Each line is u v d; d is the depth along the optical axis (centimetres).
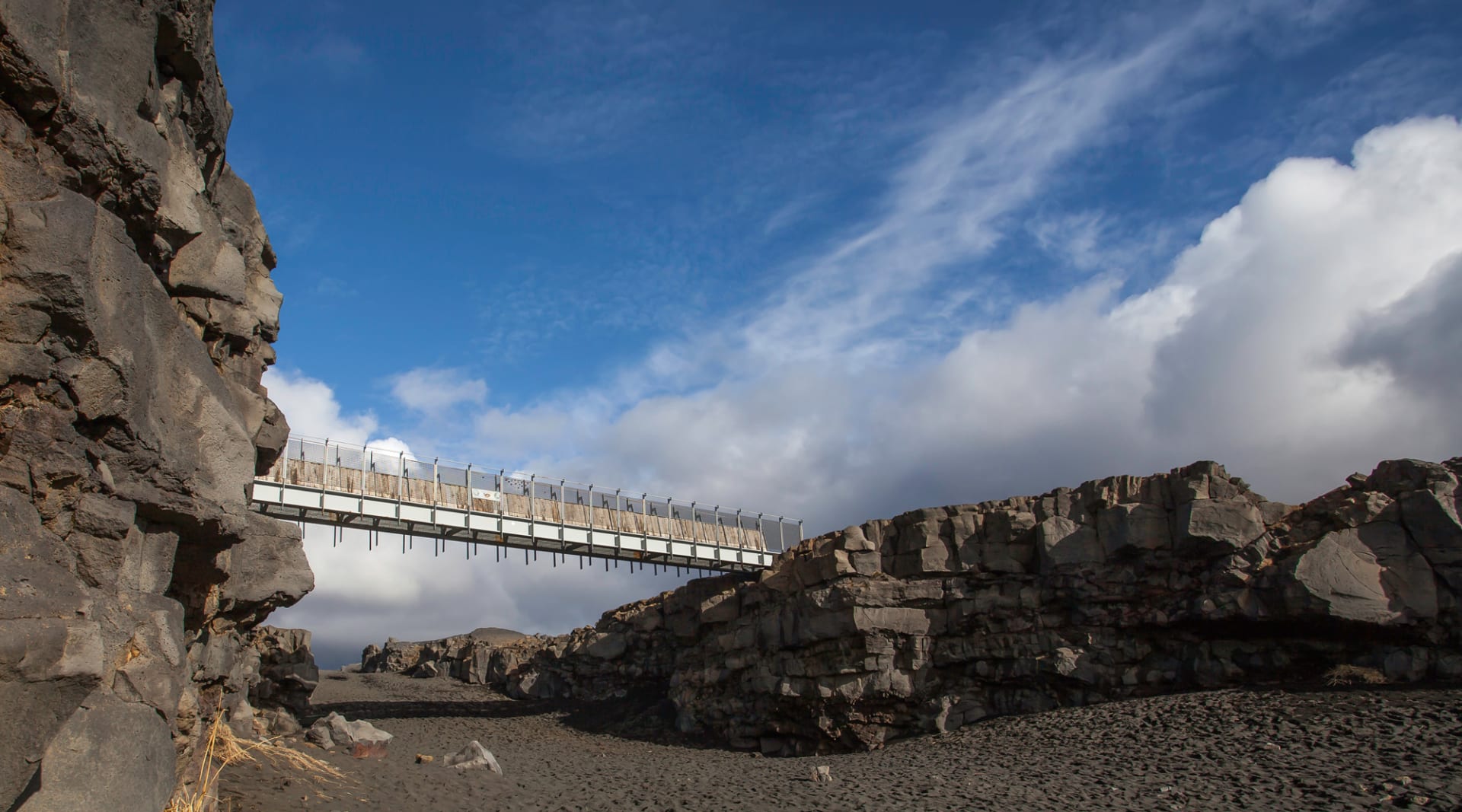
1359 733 2333
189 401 1097
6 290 790
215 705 1698
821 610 4175
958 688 3812
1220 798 1959
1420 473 3041
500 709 5909
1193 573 3381
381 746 2647
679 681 5175
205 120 1268
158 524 1052
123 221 978
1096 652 3494
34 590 739
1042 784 2297
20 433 806
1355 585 2905
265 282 1800
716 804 2208
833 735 4006
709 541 5147
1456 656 2741
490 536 4484
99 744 809
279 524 1958
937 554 4025
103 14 918
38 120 840
